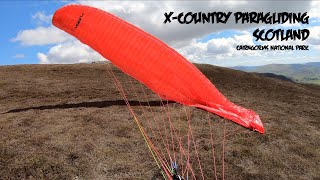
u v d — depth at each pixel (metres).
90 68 46.75
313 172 15.27
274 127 20.72
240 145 17.28
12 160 13.47
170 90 12.20
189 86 11.89
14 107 22.03
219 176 14.01
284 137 19.12
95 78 37.62
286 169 15.27
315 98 33.97
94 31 12.91
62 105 22.78
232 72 51.66
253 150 16.81
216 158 15.57
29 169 12.95
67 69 44.88
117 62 12.66
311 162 16.27
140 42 12.33
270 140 18.41
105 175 13.20
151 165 14.30
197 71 12.05
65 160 13.95
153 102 24.89
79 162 13.93
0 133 16.33
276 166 15.46
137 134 17.58
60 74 40.12
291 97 32.88
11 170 12.74
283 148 17.56
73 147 15.13
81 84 32.59
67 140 15.87
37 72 41.09
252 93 33.75
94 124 18.47
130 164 14.18
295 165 15.77
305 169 15.47
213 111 11.30
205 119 21.06
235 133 18.89
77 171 13.24
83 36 13.17
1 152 14.12
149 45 12.24
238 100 28.61
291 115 24.61
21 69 43.84
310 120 23.64
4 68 44.62
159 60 12.12
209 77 44.19
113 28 12.64
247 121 10.82
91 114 20.33
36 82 33.00
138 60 12.31
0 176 12.29
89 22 13.05
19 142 15.26
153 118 20.55
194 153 15.94
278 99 31.30
